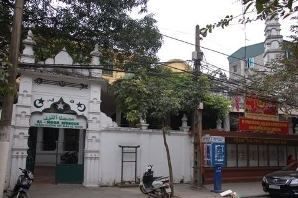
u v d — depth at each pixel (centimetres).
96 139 1302
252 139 1731
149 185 1152
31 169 1305
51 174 1662
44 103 1227
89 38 1446
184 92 1385
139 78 1312
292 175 1241
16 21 822
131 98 1259
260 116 1753
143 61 1461
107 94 1736
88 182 1264
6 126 800
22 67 1172
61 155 1834
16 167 1140
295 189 1191
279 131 1814
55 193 1106
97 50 1338
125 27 1421
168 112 1263
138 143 1404
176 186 1427
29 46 1205
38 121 1217
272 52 2752
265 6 357
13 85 774
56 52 1512
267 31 2834
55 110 1247
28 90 1194
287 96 1688
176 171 1497
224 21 469
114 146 1344
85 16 1377
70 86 1278
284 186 1210
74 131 2114
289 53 1806
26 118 1179
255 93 1723
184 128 1560
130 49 1452
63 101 1260
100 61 1523
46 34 1428
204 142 1459
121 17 1405
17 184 885
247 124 1698
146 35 1438
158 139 1466
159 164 1451
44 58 1526
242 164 1702
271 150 1827
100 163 1302
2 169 788
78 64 1305
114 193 1152
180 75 1727
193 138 1509
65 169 1308
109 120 1345
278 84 1672
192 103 1392
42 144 2191
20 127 1163
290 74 1562
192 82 1407
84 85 1302
